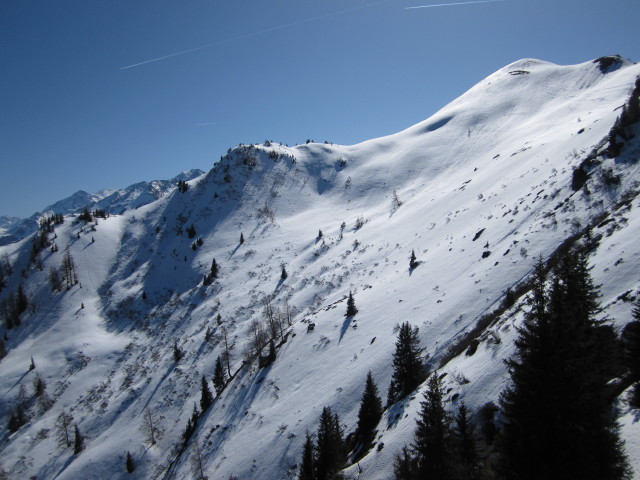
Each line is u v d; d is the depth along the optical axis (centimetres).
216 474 4378
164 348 8788
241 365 6831
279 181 16950
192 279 11644
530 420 1174
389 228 10256
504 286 3934
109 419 7144
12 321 10744
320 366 5256
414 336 3644
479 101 18925
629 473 1161
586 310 1627
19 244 14462
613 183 4159
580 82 16900
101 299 11588
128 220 15438
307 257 10988
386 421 3198
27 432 7425
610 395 1697
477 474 1750
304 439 3981
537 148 8344
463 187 9388
